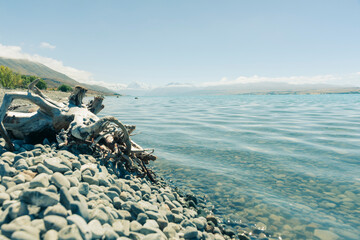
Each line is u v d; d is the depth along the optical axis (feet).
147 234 10.13
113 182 14.60
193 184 21.53
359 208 16.78
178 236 11.44
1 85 200.44
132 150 19.72
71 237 6.98
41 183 9.64
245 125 56.54
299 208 16.93
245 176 23.25
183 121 64.80
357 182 21.24
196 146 35.22
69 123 20.30
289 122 62.23
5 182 10.36
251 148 33.91
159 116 79.20
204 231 13.73
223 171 24.71
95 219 8.95
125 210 11.60
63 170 12.26
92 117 21.53
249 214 16.33
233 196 19.06
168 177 23.29
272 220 15.56
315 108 125.39
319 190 19.80
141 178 20.08
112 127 20.21
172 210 14.66
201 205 17.65
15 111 22.61
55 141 21.67
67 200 8.80
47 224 7.30
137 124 57.67
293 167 25.53
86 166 14.47
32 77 279.90
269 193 19.42
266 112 98.22
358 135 42.68
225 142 37.76
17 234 6.63
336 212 16.31
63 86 375.66
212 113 93.66
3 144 18.66
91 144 18.39
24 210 7.96
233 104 178.29
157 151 32.40
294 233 14.14
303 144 35.96
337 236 13.69
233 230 14.52
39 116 20.27
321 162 27.02
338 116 79.05
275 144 36.22
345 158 28.32
